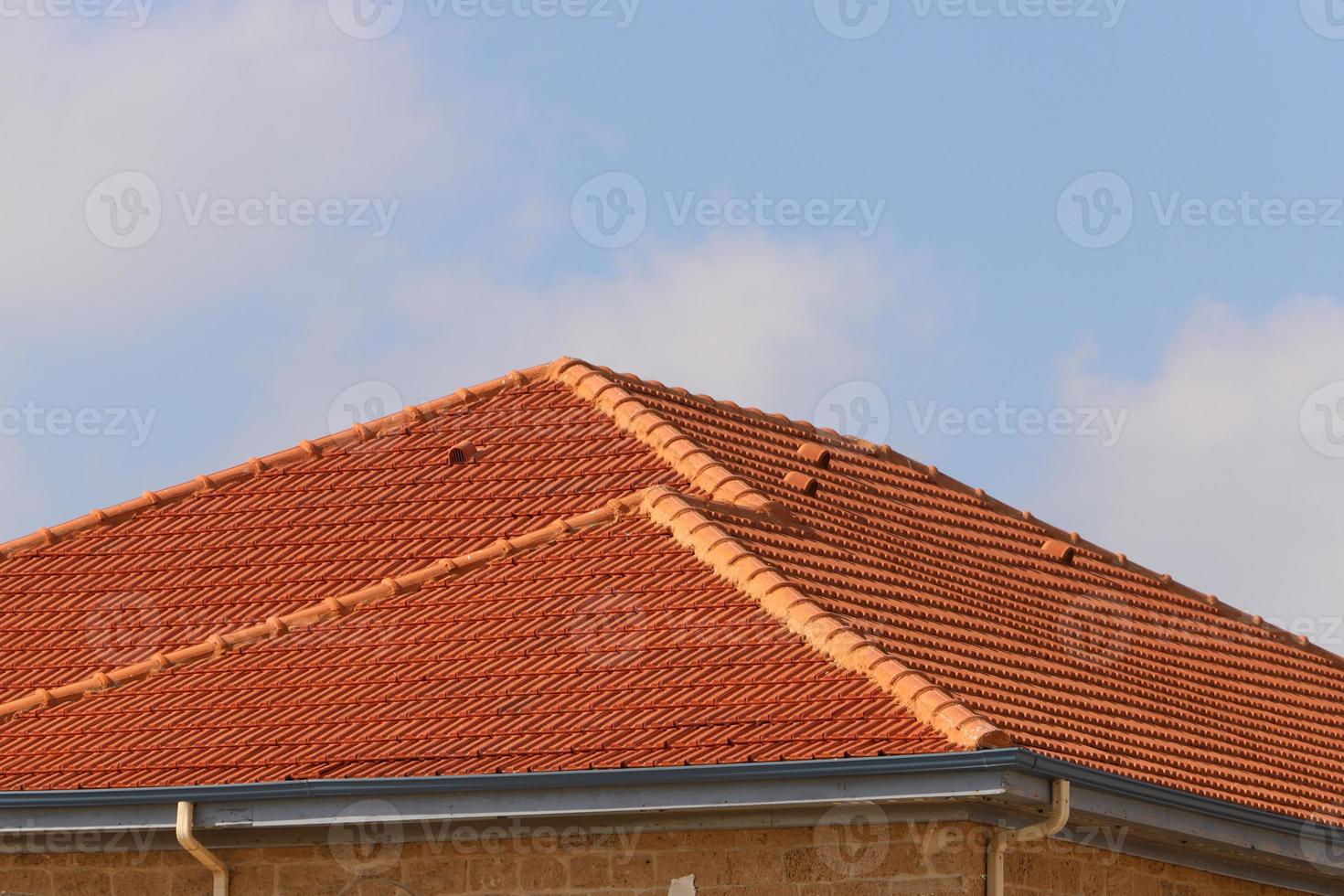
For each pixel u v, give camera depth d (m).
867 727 18.48
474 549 23.86
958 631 22.53
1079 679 23.22
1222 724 24.39
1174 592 30.02
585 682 20.02
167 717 20.78
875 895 18.56
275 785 18.89
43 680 22.72
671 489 23.55
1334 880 23.03
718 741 18.59
